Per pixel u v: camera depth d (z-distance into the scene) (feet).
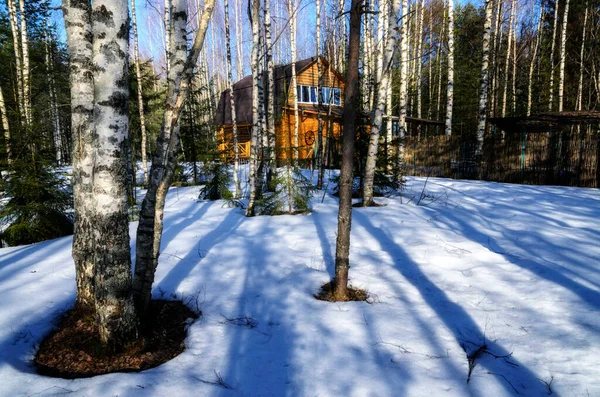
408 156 62.28
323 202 34.94
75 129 12.79
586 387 9.20
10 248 22.40
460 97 96.07
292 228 25.25
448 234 23.03
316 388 9.57
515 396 9.11
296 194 29.89
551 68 84.38
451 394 9.25
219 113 83.25
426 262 18.62
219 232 24.71
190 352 11.40
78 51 12.80
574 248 19.24
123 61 10.44
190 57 11.72
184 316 13.91
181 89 12.03
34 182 26.08
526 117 50.55
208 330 12.68
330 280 16.81
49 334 12.47
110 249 10.77
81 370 10.51
